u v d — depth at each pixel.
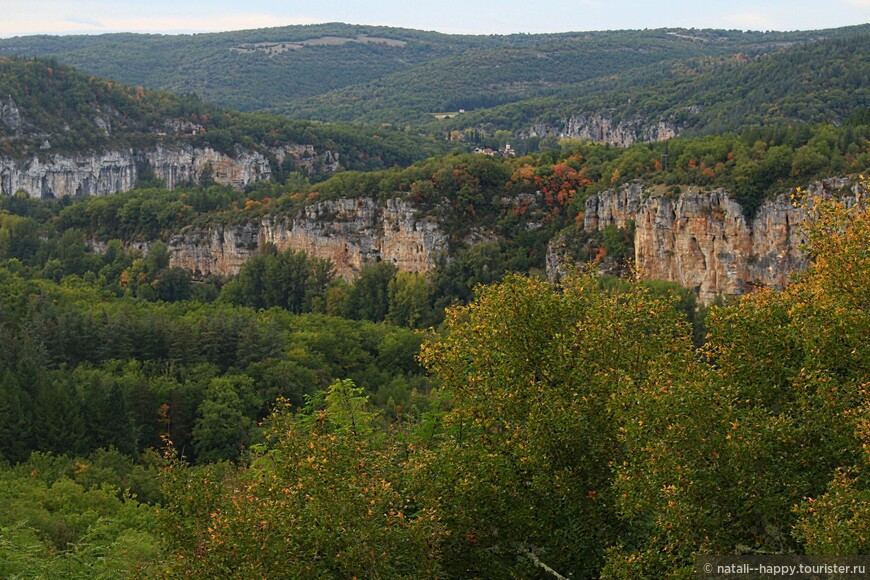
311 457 25.23
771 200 118.81
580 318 32.34
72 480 65.38
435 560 25.73
